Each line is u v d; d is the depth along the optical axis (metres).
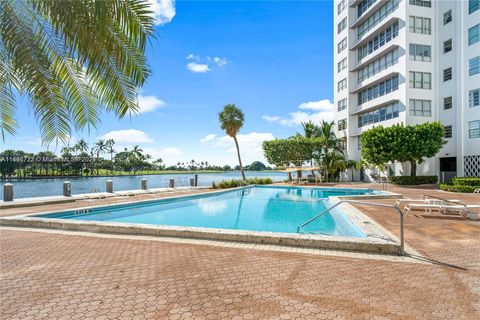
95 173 78.62
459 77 24.78
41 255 5.59
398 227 8.12
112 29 3.74
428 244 6.37
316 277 4.45
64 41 3.62
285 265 5.00
